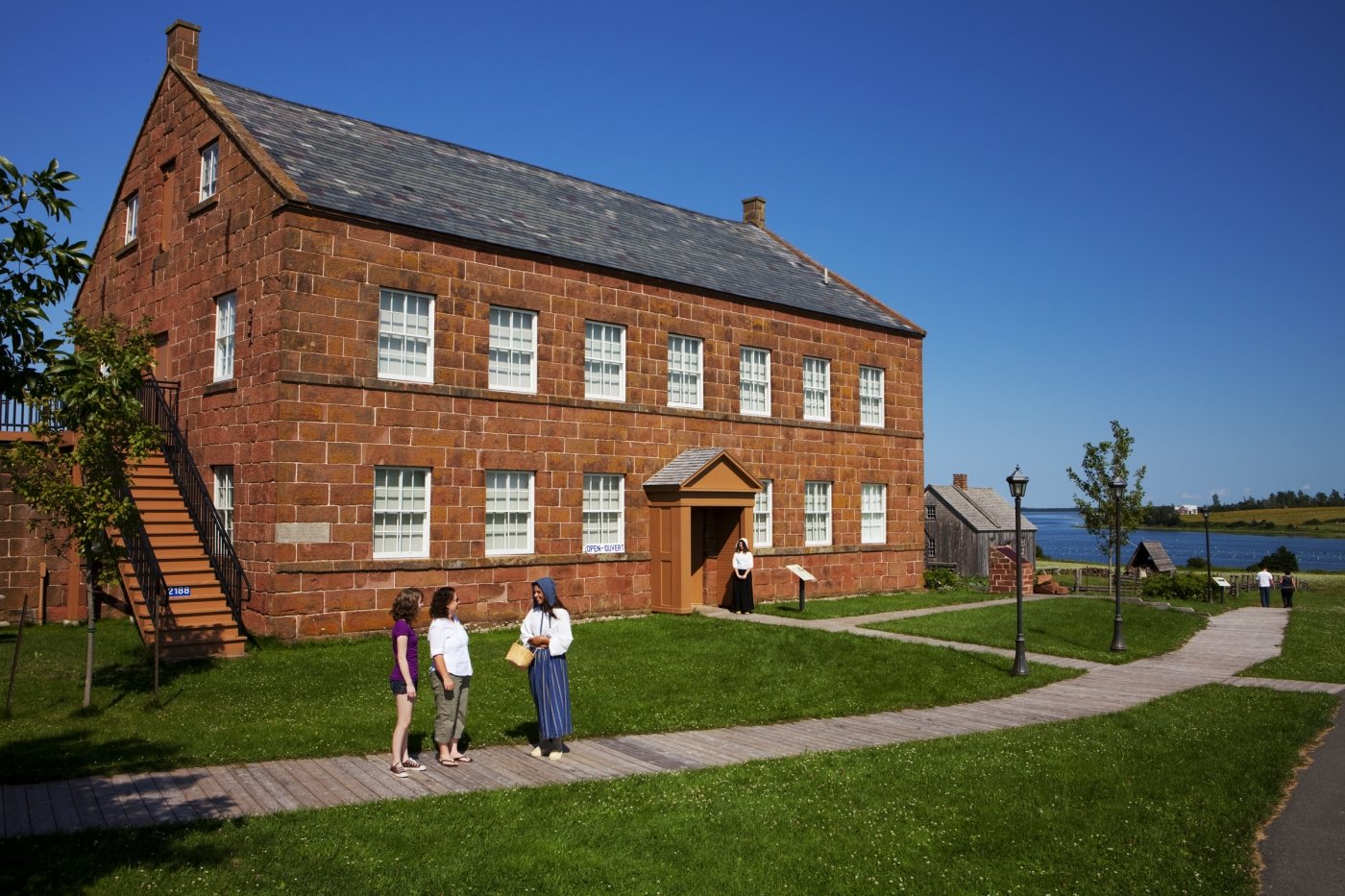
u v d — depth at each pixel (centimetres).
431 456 1953
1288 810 987
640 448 2378
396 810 866
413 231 1945
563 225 2445
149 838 761
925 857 806
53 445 1220
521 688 1472
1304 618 3189
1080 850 827
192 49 2225
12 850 721
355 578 1823
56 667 1478
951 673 1750
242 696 1330
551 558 2153
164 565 1738
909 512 3198
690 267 2633
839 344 2966
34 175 648
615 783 981
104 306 2492
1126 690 1686
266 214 1827
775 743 1222
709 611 2422
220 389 1914
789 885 736
